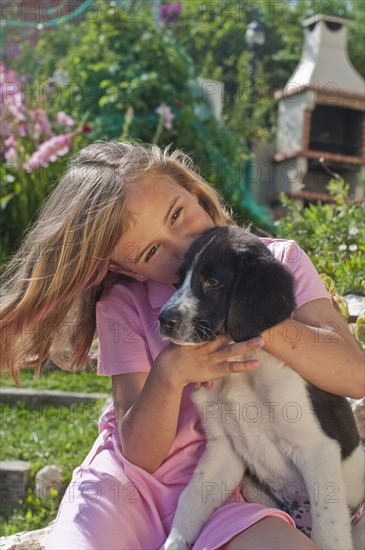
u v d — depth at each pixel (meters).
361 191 8.12
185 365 2.23
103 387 5.56
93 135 8.19
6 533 3.93
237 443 2.50
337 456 2.36
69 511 2.29
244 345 2.18
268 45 11.60
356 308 3.58
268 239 2.67
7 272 2.83
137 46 8.77
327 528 2.25
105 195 2.47
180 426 2.51
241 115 10.55
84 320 2.79
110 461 2.43
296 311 2.46
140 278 2.65
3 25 10.01
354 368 2.38
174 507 2.37
